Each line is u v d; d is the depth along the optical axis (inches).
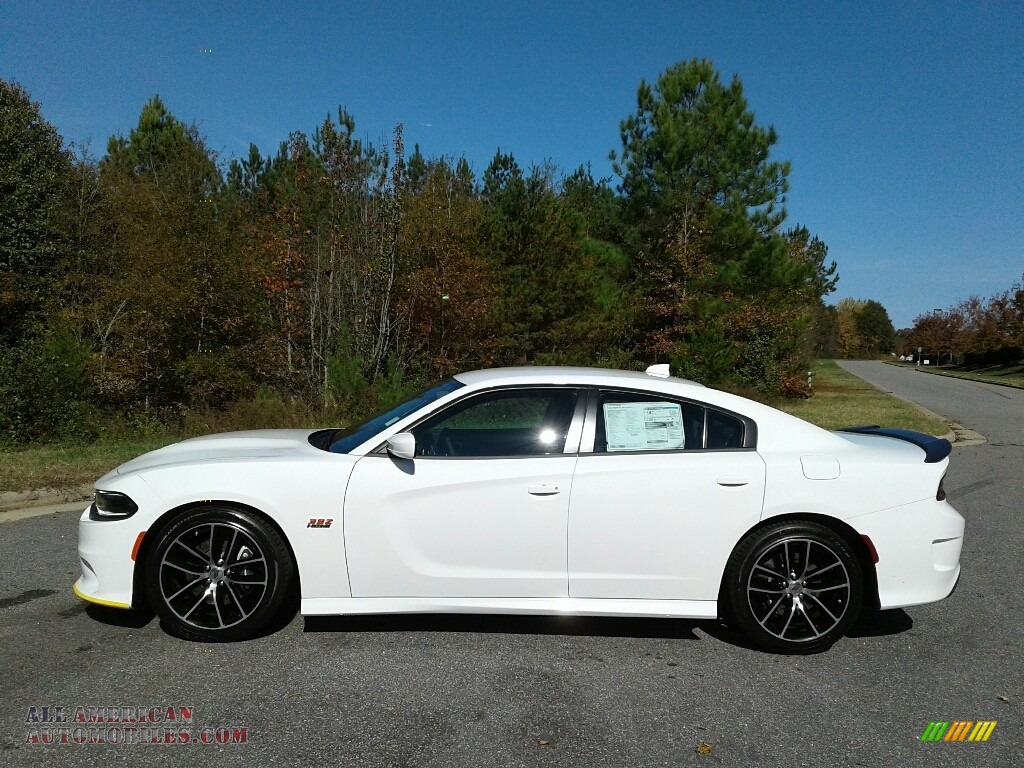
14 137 603.2
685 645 159.3
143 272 589.3
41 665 142.3
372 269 640.4
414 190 855.1
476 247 705.0
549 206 730.8
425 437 159.8
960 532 159.5
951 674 146.3
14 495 280.1
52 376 432.1
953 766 112.5
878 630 170.7
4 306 573.9
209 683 135.6
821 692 137.3
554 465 153.6
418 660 147.6
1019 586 204.7
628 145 778.2
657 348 760.3
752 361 842.8
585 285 725.9
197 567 153.8
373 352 639.8
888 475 155.6
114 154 970.7
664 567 153.3
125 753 111.7
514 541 151.7
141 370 579.8
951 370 2269.9
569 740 117.6
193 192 615.8
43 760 109.5
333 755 111.9
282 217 622.8
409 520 151.3
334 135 638.5
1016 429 604.1
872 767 111.8
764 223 770.8
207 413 510.6
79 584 157.5
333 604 151.8
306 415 509.7
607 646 157.8
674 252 733.9
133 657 146.4
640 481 152.1
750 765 111.6
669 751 115.0
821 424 586.6
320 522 150.6
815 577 155.1
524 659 149.5
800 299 930.7
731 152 737.6
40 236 604.1
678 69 754.8
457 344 686.5
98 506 155.3
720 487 152.8
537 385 162.4
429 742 116.1
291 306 614.2
